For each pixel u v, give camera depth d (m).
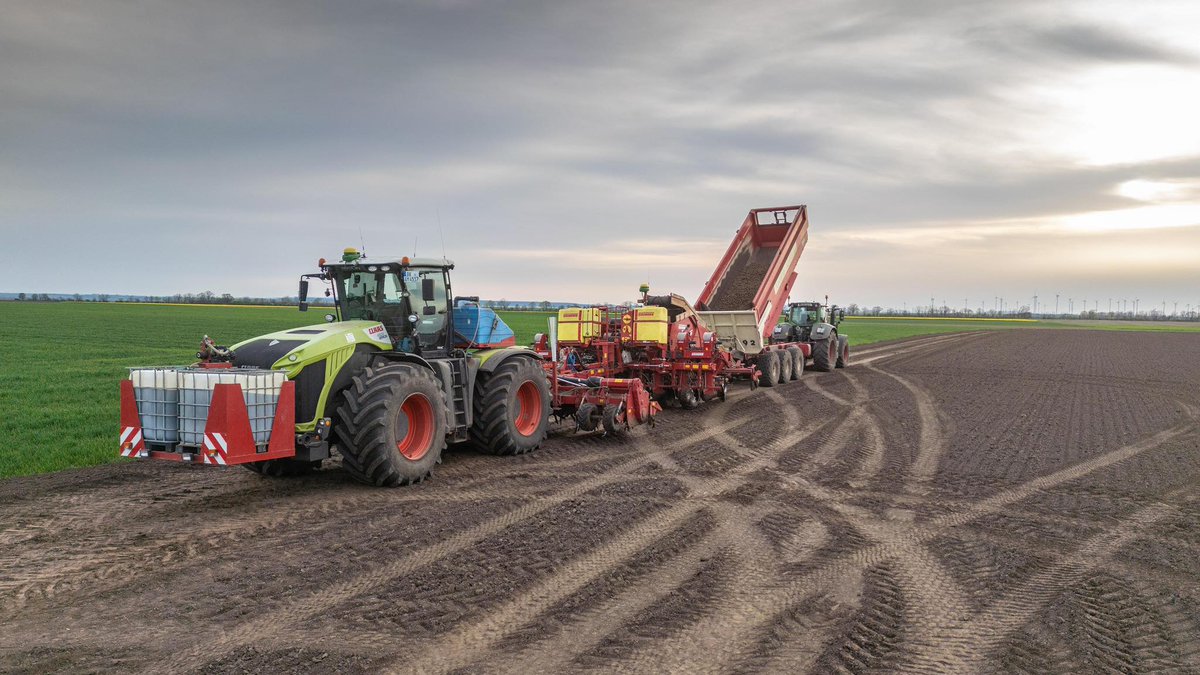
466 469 9.50
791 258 20.11
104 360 25.58
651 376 15.66
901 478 9.15
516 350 10.62
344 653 4.45
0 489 8.37
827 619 5.00
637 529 6.96
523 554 6.23
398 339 9.41
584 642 4.62
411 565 5.95
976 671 4.30
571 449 10.88
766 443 11.39
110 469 9.39
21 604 5.19
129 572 5.79
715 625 4.89
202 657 4.41
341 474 9.16
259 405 7.37
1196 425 13.12
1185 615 5.14
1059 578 5.84
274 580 5.62
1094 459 10.28
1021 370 23.97
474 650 4.50
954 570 5.99
